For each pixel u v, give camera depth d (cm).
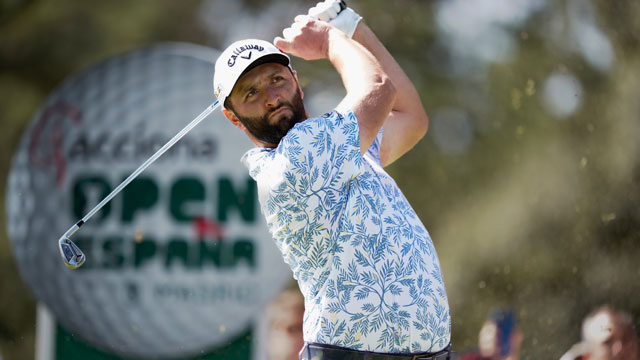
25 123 3712
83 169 2478
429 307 803
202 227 2392
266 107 838
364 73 860
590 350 1858
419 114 1003
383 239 799
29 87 3753
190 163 2400
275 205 807
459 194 3562
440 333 814
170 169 2406
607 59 3044
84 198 2470
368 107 830
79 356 2423
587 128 3030
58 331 2422
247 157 847
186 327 2384
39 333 2422
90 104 2475
